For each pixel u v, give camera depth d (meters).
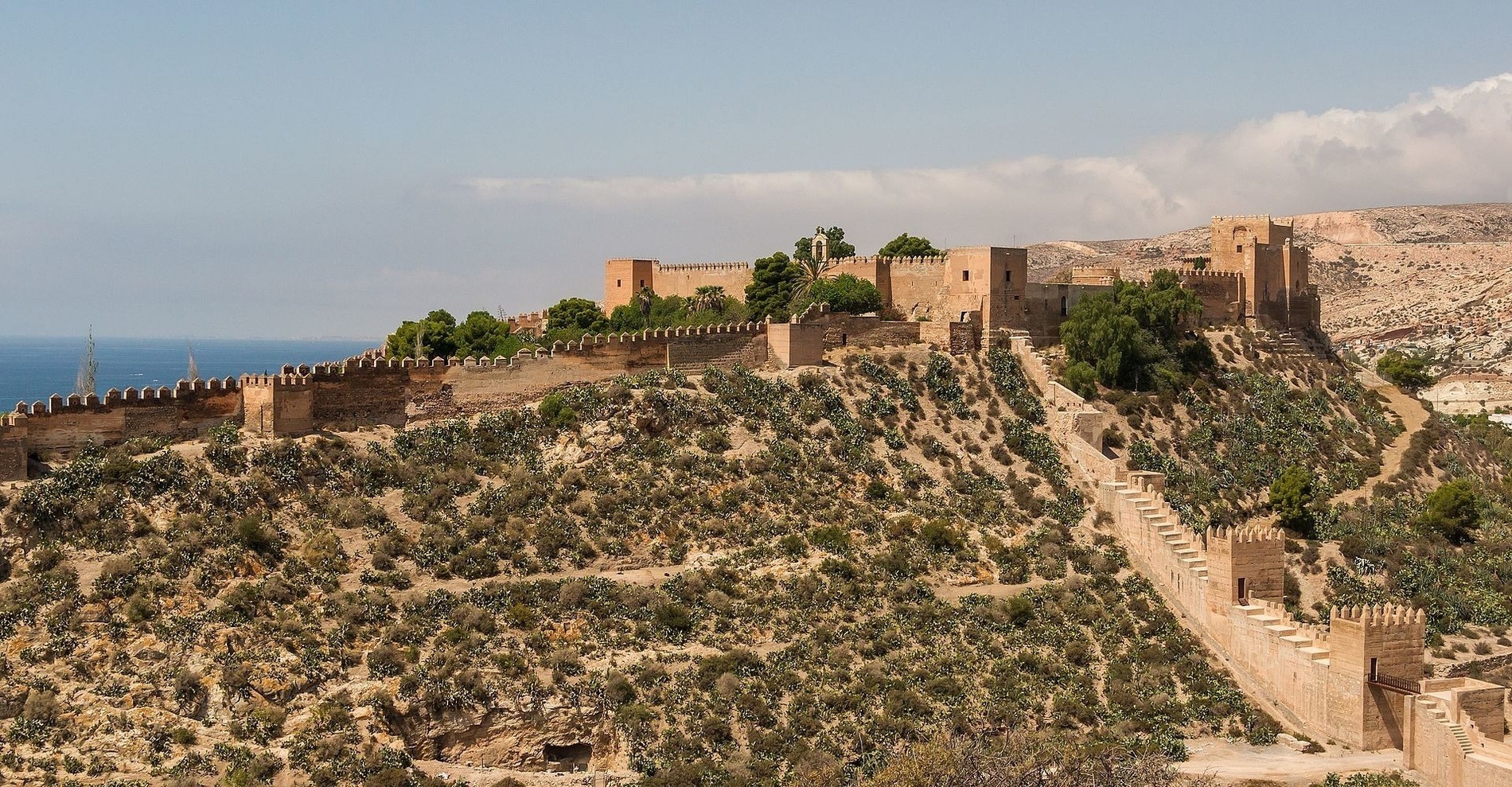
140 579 85.62
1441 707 90.12
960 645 95.44
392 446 103.88
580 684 84.81
